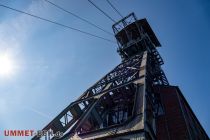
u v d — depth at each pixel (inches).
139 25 1204.5
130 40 1153.4
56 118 536.4
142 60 850.1
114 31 1241.4
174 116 776.3
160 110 820.0
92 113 524.4
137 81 571.2
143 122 368.2
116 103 689.6
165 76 1018.7
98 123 526.6
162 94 868.0
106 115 669.3
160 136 733.9
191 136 743.1
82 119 490.0
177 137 716.7
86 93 700.0
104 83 761.0
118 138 359.3
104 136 376.2
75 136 429.4
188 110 914.7
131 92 615.5
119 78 756.0
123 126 387.2
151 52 1083.3
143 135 338.0
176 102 820.6
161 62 1123.3
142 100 461.4
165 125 757.9
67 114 569.3
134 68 782.5
